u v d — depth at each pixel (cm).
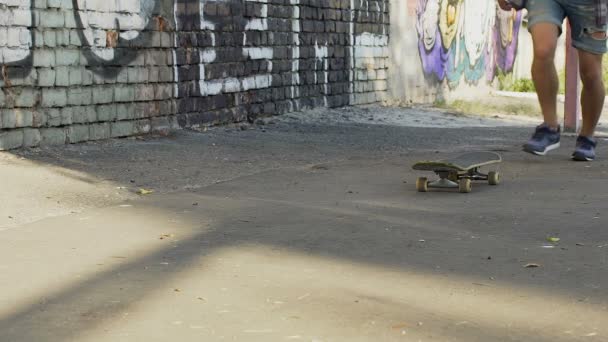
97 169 863
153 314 414
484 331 394
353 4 1717
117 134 1095
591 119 936
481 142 1201
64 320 406
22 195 716
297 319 408
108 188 764
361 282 470
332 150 1084
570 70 1255
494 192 750
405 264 509
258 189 773
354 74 1733
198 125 1254
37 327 396
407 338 383
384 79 1866
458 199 717
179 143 1092
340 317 411
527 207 676
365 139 1214
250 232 590
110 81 1078
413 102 1991
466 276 483
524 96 2402
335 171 891
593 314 418
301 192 757
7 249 543
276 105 1466
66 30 1005
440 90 2155
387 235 582
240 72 1355
